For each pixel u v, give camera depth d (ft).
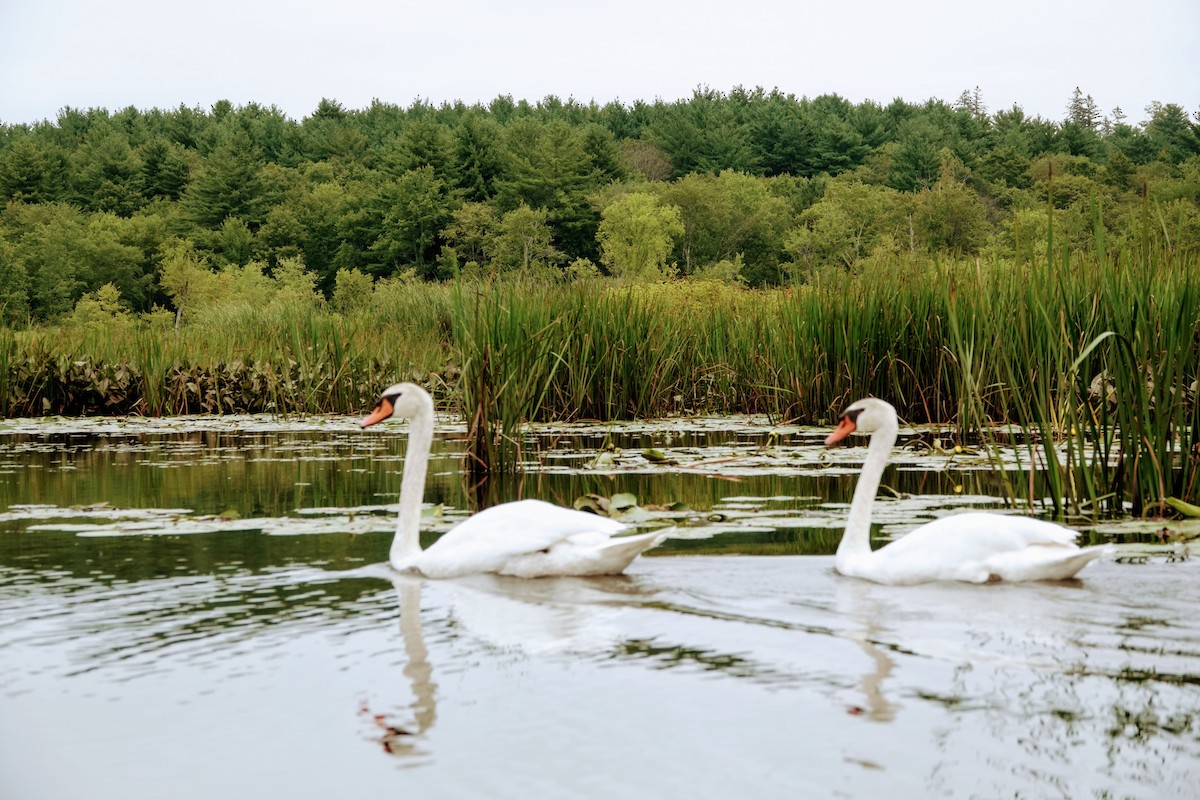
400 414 23.93
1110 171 298.35
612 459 39.19
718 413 59.00
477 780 13.17
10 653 17.74
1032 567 20.98
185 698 15.80
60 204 417.69
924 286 47.29
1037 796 12.58
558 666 16.90
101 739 14.42
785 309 53.11
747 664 16.88
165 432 56.49
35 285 305.73
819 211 281.54
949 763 13.43
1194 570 22.12
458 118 601.21
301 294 274.36
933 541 21.61
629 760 13.62
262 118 618.85
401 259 367.25
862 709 15.07
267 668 16.98
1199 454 28.78
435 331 93.15
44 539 26.76
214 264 371.76
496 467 38.22
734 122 524.11
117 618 19.63
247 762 13.75
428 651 17.70
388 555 24.89
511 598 20.85
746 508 30.58
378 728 14.70
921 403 46.83
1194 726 14.38
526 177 369.30
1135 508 28.71
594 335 52.75
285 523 28.40
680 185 343.26
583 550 22.26
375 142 561.84
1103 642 17.54
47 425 59.72
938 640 17.83
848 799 12.59
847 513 29.50
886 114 552.00
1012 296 41.14
